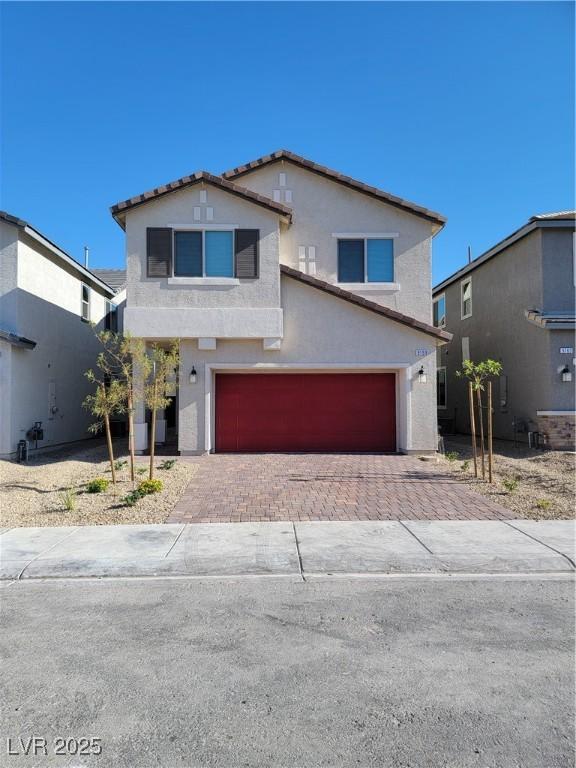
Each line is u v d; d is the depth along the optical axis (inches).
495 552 260.5
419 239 626.2
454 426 887.1
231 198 559.8
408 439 558.3
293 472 459.2
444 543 274.2
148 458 539.5
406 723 130.5
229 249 559.2
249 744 122.6
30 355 617.0
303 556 255.6
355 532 293.7
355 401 579.2
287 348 561.3
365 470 468.4
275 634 180.5
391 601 209.8
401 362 564.1
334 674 154.1
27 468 513.0
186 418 555.2
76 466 511.2
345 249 626.5
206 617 194.9
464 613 197.9
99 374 848.3
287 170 630.5
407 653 166.9
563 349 599.2
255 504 355.6
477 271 807.1
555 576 241.4
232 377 576.7
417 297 621.3
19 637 179.3
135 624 189.0
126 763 116.3
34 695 143.6
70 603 209.5
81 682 150.2
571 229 623.5
